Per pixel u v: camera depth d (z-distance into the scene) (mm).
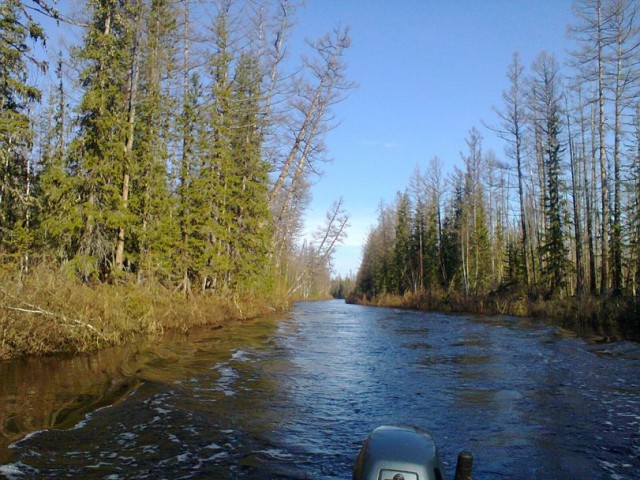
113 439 6484
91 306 14477
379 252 76562
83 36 19609
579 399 9188
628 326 22797
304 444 6582
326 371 11875
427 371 12000
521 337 19031
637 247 28781
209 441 6535
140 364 11469
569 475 5742
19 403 8047
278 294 36156
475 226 51094
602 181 28766
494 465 6008
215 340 16562
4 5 15328
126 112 20547
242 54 30453
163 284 22859
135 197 21875
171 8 23578
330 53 31281
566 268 33531
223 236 25766
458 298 42188
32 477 5191
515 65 38188
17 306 12367
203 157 25578
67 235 18828
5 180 21156
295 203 40688
